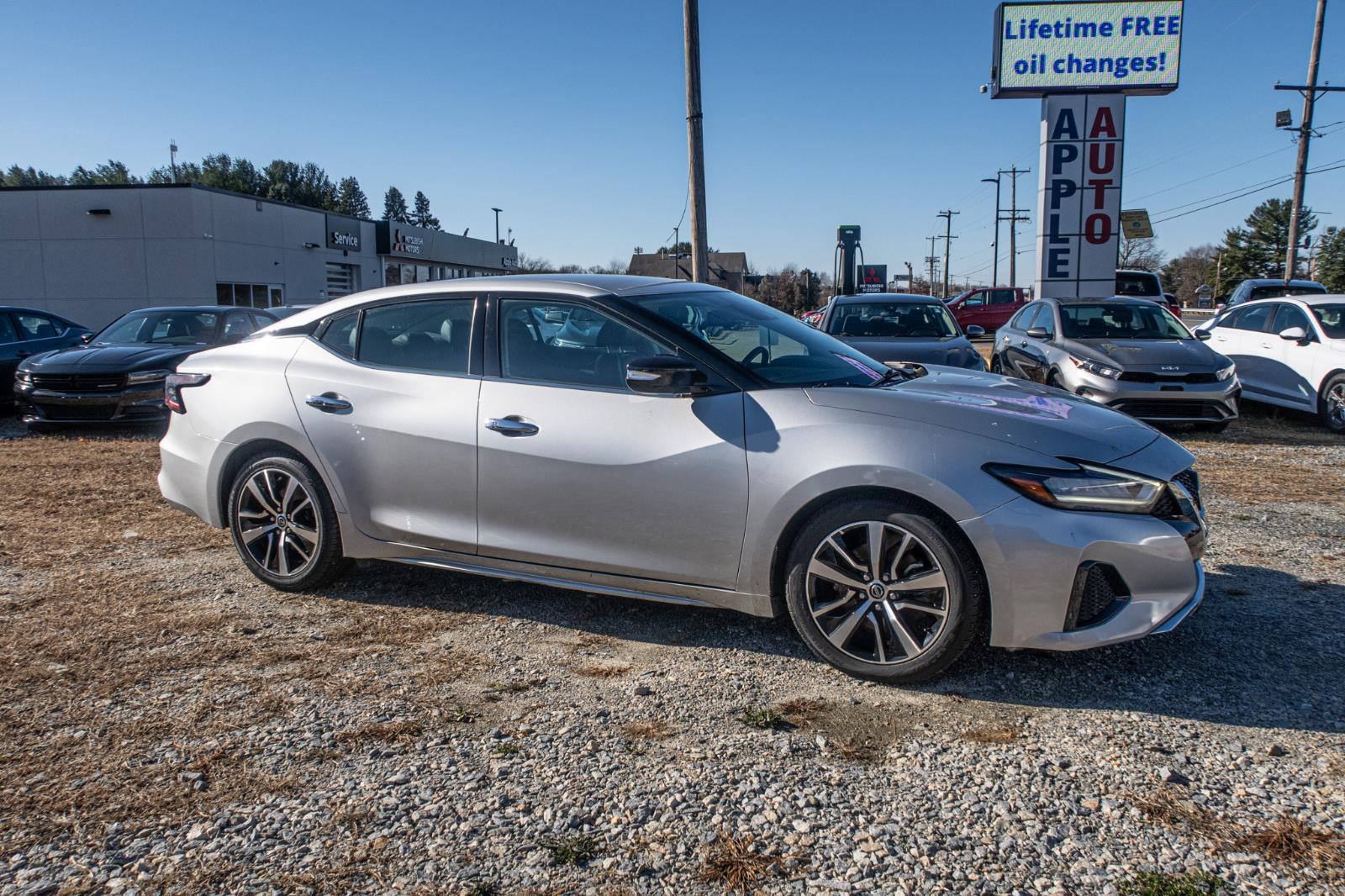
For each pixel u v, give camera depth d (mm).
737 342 3809
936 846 2385
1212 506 6164
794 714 3133
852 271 25578
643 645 3770
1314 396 9789
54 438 9531
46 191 32781
